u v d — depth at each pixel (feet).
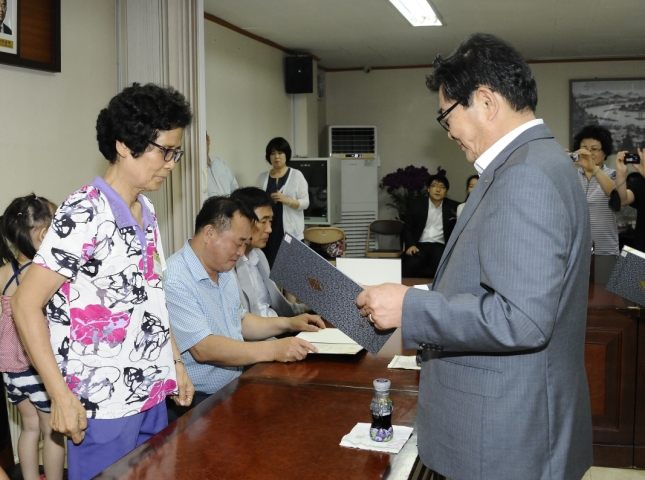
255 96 21.97
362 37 22.30
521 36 22.54
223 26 19.52
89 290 5.08
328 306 5.43
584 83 27.12
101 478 4.20
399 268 9.42
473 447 3.89
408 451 4.57
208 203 7.27
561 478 3.88
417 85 28.78
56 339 5.04
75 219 4.86
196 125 12.65
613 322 9.38
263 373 6.59
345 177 26.73
